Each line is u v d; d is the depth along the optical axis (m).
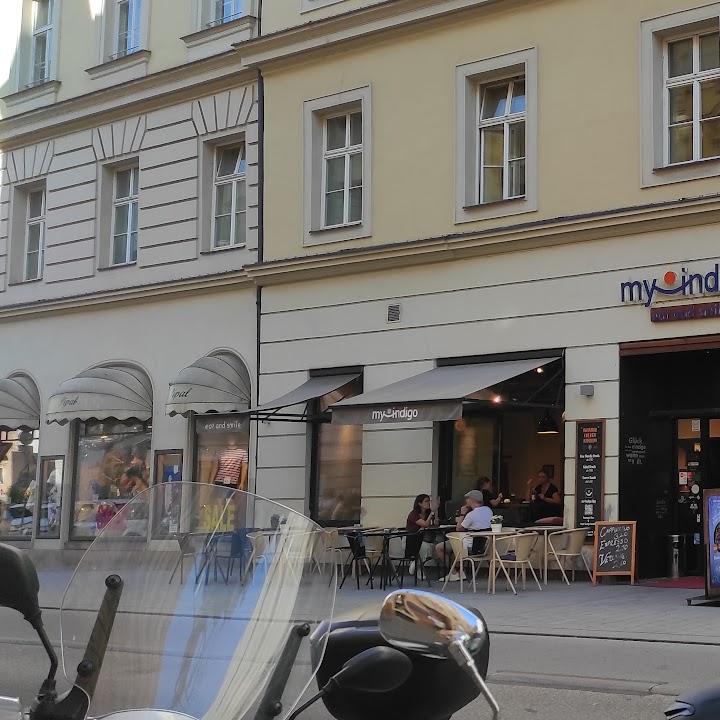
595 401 17.28
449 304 19.09
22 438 26.66
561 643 11.38
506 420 18.84
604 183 17.41
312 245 21.00
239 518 3.37
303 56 21.28
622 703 8.16
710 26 16.78
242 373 22.19
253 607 3.23
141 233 24.41
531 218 18.14
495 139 19.05
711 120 16.81
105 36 25.73
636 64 17.22
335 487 20.62
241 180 23.02
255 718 3.00
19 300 27.02
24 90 27.22
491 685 8.91
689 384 17.31
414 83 19.77
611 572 16.50
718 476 17.16
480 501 16.91
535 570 17.55
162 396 23.62
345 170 21.02
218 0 23.61
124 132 25.05
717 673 9.45
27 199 27.70
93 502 24.83
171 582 3.32
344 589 16.75
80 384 23.41
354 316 20.34
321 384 20.52
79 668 3.18
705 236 16.38
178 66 23.58
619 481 16.95
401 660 3.02
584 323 17.50
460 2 18.98
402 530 17.89
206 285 22.80
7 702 3.26
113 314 24.81
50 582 3.87
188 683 3.10
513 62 18.50
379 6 19.89
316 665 3.14
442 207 19.25
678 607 13.93
